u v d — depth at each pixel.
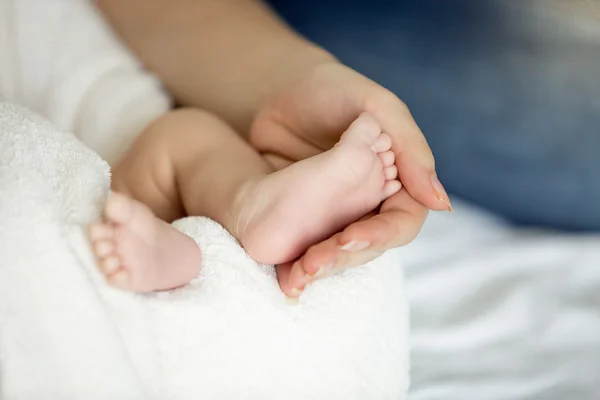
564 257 0.67
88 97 0.65
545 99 0.72
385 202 0.48
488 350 0.60
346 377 0.49
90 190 0.46
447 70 0.75
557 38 0.73
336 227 0.47
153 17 0.71
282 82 0.61
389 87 0.76
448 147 0.73
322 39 0.80
